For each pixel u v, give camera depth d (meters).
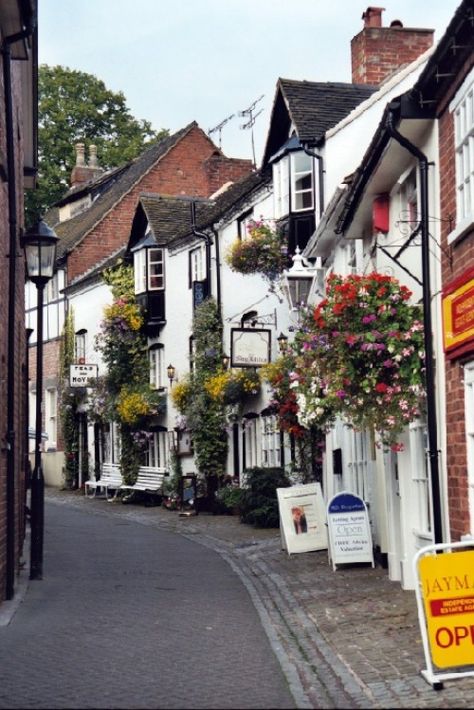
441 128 11.38
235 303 25.48
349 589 13.05
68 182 47.81
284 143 22.08
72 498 32.47
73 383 32.41
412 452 12.67
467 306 10.12
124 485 30.53
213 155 33.66
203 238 27.06
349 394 12.31
